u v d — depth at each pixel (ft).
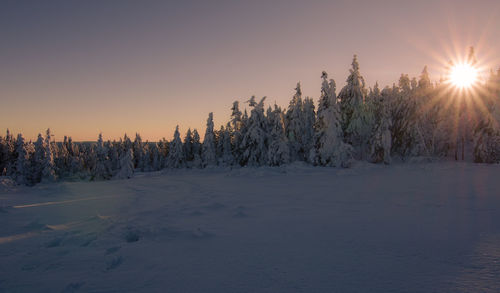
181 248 15.14
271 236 17.19
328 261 12.22
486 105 112.37
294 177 76.18
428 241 14.89
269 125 129.18
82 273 11.61
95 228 20.94
